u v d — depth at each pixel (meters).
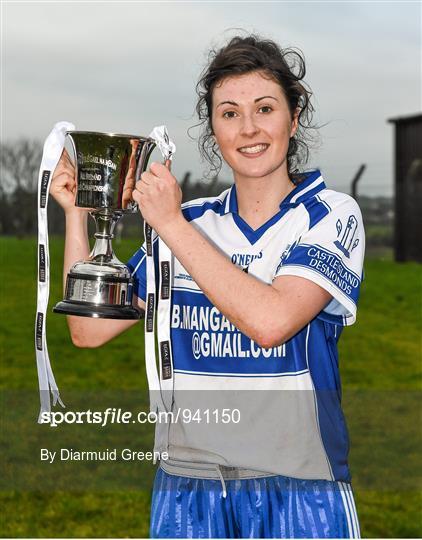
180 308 2.51
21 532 4.78
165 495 2.51
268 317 2.28
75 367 9.58
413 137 15.98
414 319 12.81
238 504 2.46
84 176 2.49
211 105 2.50
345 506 2.47
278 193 2.50
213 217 2.56
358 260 2.48
